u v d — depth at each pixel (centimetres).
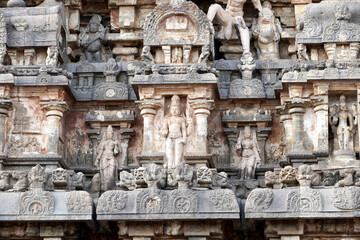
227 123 3102
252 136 3102
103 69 3184
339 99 3009
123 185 2838
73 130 3138
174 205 2753
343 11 3050
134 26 3278
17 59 3103
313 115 3003
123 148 3102
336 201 2733
